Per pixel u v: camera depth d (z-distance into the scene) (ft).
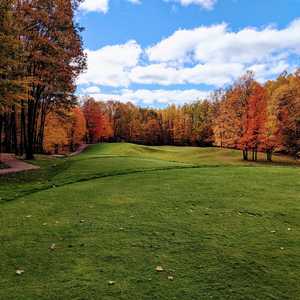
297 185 43.60
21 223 27.53
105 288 16.57
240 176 51.37
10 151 124.47
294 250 21.74
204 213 30.40
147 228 26.04
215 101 267.59
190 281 17.39
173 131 321.73
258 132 136.98
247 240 23.50
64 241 23.20
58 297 15.72
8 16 57.82
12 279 17.56
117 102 357.41
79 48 86.69
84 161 77.97
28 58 77.92
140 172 57.36
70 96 101.50
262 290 16.58
